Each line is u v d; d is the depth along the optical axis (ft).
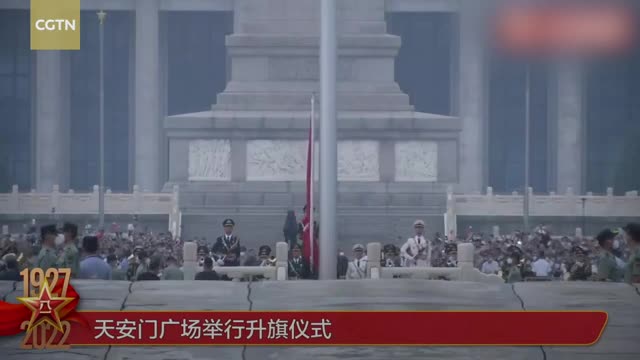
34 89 395.14
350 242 242.58
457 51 384.47
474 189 379.35
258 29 270.05
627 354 52.70
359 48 268.21
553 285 56.24
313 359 52.34
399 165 262.06
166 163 395.55
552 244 145.79
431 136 262.26
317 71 269.23
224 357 52.16
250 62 269.23
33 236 159.74
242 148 262.67
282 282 55.01
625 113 372.99
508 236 198.90
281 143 262.47
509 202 250.57
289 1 271.08
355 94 266.16
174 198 248.11
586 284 56.29
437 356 52.42
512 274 103.60
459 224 249.34
